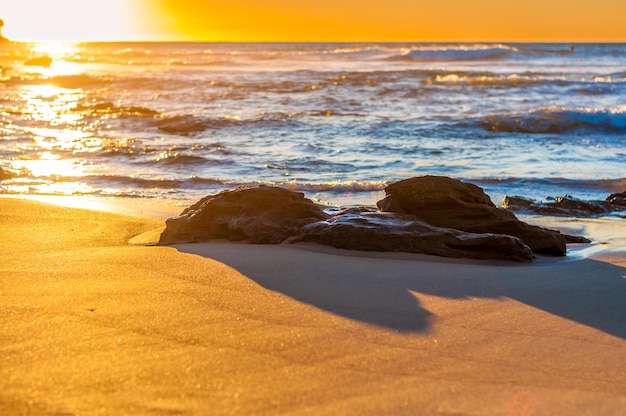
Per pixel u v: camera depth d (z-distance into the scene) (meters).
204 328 4.23
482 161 14.47
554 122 19.14
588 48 65.31
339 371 3.66
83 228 7.85
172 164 13.81
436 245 6.61
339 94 27.91
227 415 3.12
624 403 3.40
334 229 6.72
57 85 33.72
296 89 29.84
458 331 4.35
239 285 5.26
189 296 4.92
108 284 5.23
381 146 16.03
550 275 5.89
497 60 55.69
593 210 9.90
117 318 4.38
